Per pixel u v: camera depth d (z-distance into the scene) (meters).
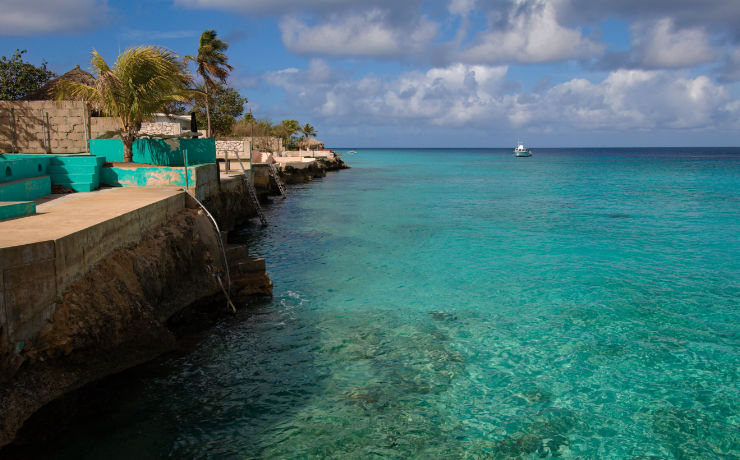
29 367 7.44
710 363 10.06
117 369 8.99
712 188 51.16
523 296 14.28
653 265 17.94
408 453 7.16
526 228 25.89
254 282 14.08
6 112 20.23
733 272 16.92
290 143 95.25
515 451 7.26
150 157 20.72
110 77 19.12
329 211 32.38
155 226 13.05
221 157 35.19
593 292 14.62
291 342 10.99
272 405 8.36
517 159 164.88
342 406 8.37
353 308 13.25
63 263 8.08
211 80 40.97
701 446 7.44
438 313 12.88
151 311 10.19
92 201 13.40
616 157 186.25
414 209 33.62
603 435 7.68
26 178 14.91
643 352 10.56
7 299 6.98
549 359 10.21
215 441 7.33
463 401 8.59
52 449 6.97
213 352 10.39
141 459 6.84
